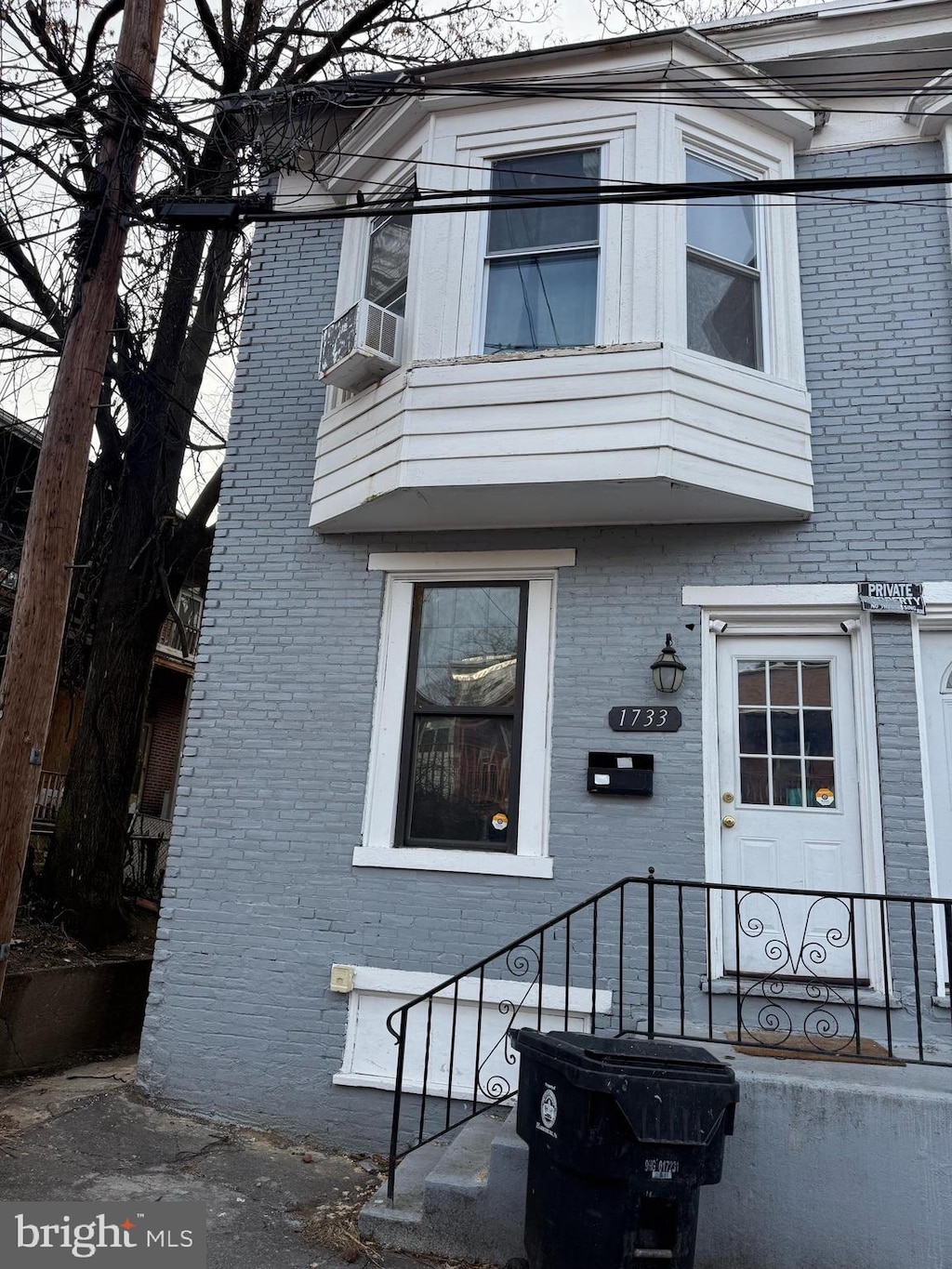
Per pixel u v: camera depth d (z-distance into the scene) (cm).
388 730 625
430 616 645
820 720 576
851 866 550
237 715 644
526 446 574
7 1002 700
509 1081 543
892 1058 427
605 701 585
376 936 584
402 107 673
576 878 562
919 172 635
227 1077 585
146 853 1245
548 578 625
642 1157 341
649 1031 445
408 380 604
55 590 498
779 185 497
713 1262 406
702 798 557
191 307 1027
